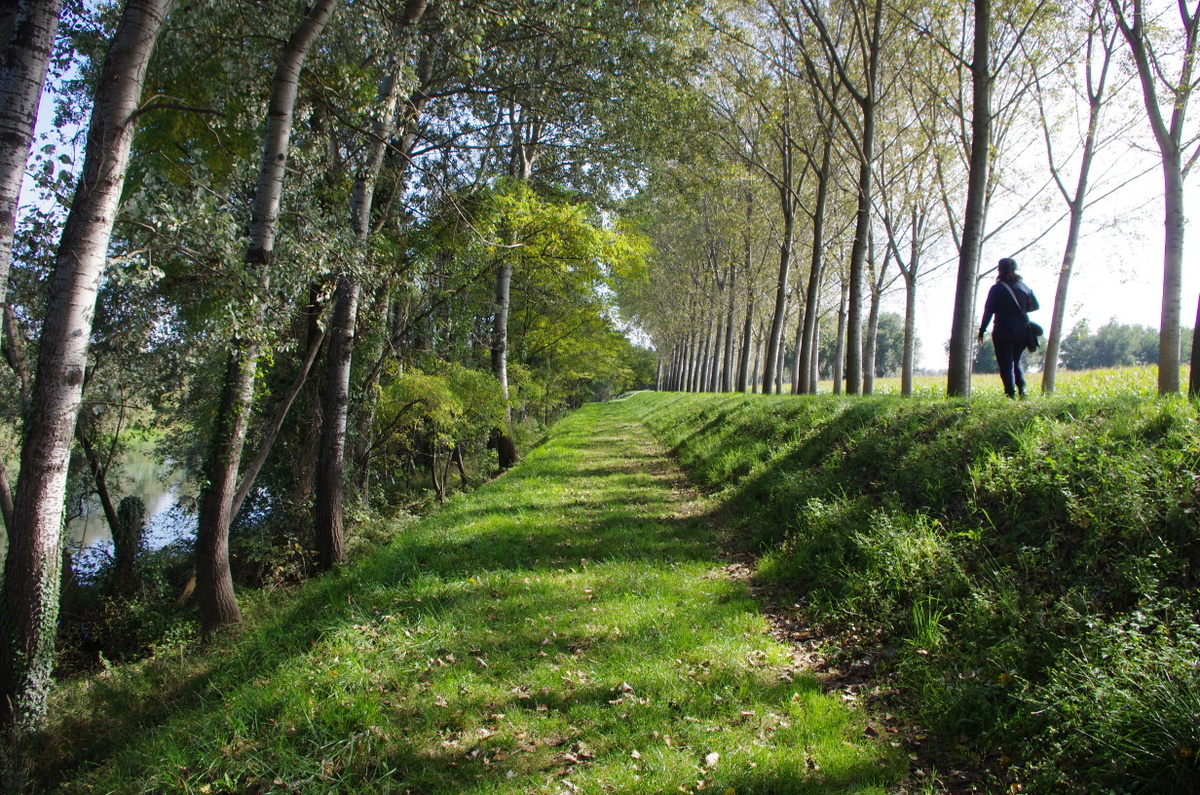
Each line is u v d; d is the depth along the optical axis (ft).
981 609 14.05
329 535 30.22
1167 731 9.18
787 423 37.27
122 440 41.06
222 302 21.59
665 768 11.23
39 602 17.15
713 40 53.83
